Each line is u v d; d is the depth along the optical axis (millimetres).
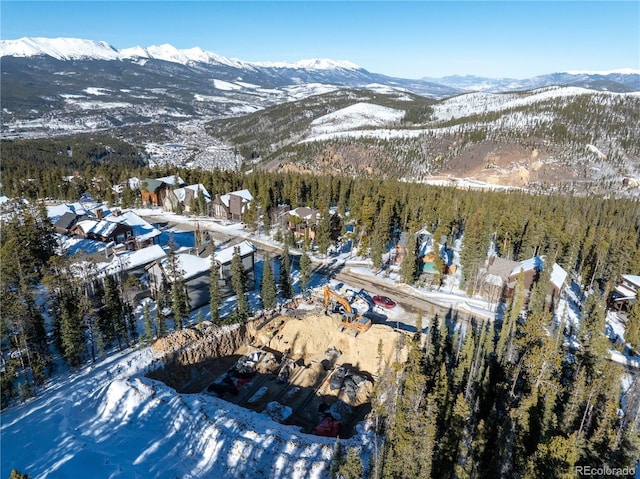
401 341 54031
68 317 46500
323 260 85688
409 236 76562
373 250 79250
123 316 51562
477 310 66625
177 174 143375
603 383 40969
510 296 68438
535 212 107188
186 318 58250
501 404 40594
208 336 55281
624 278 73750
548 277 62906
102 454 36625
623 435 35125
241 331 58562
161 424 42562
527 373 42375
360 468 30016
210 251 70000
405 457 31734
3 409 41812
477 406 38062
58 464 34781
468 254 71812
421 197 119688
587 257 82188
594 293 63344
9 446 37188
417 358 40219
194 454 39469
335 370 53406
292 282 73938
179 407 43500
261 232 103188
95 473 34562
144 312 55594
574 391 37969
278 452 38562
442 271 74812
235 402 48500
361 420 46406
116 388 44844
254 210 103188
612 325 65375
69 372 47750
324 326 59500
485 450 34469
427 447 31750
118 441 39750
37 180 141000
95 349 51875
